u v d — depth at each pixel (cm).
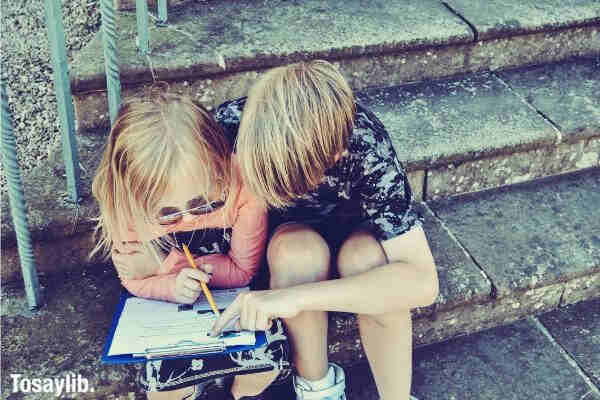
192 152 135
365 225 160
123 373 164
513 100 231
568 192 223
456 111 224
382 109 223
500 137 213
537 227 209
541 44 248
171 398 161
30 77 229
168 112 136
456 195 221
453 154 207
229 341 142
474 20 238
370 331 157
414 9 244
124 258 155
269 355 150
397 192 150
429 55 234
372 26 231
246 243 159
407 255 150
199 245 167
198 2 238
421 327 191
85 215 180
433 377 187
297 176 134
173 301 154
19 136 209
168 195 139
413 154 204
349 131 140
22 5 258
